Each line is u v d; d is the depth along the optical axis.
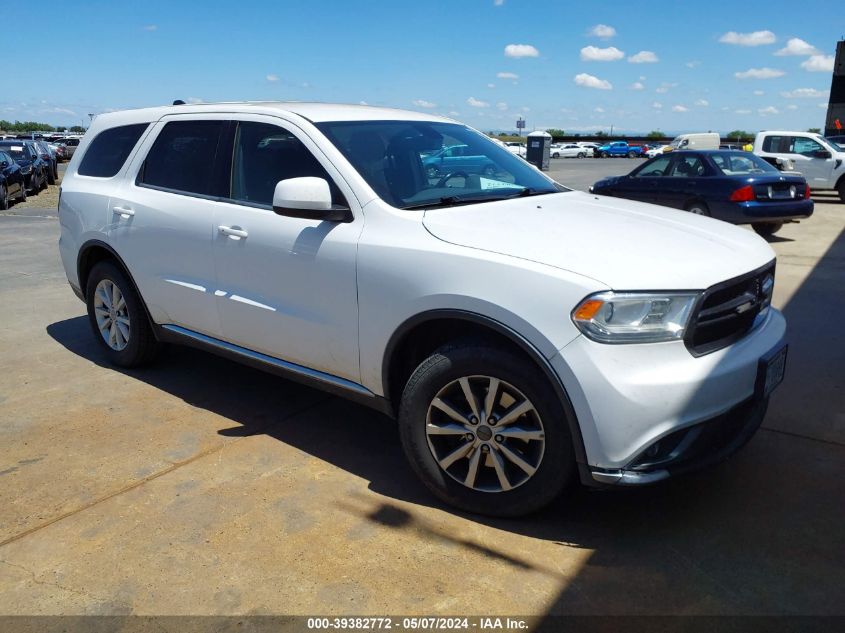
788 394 4.41
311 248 3.41
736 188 10.44
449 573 2.71
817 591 2.56
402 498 3.26
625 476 2.67
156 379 4.82
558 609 2.50
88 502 3.25
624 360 2.62
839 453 3.62
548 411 2.77
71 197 5.00
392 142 3.75
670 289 2.67
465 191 3.70
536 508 2.94
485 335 2.97
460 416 3.01
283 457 3.68
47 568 2.78
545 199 3.72
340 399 4.47
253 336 3.82
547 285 2.70
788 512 3.08
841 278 7.94
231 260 3.83
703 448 2.82
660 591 2.58
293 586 2.65
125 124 4.80
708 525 2.99
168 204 4.20
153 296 4.41
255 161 3.84
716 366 2.73
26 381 4.80
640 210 3.63
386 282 3.12
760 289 3.12
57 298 7.27
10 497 3.30
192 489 3.35
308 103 4.09
